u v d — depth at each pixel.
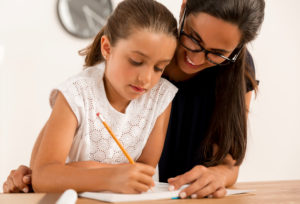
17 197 0.60
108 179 0.67
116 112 0.98
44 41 2.10
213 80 1.15
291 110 2.62
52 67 2.11
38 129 2.07
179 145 1.20
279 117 2.59
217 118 1.08
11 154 2.02
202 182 0.72
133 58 0.80
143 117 1.03
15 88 2.04
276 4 2.61
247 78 1.14
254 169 2.52
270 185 1.08
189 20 0.88
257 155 2.53
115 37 0.86
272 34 2.59
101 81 0.97
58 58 2.12
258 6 0.90
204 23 0.83
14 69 2.04
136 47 0.79
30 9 2.07
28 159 2.05
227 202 0.65
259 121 2.54
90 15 2.15
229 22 0.82
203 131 1.17
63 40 2.13
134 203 0.59
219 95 1.09
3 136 2.00
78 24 2.13
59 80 2.12
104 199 0.60
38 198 0.59
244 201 0.67
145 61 0.80
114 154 1.00
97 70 0.98
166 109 1.08
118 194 0.62
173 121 1.19
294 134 2.62
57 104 0.90
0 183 1.98
